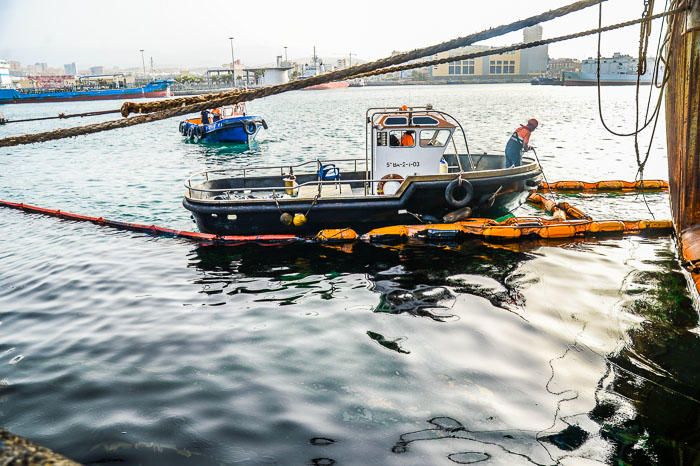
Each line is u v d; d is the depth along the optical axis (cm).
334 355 598
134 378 561
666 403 481
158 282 885
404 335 644
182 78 19562
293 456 427
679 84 786
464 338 628
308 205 1098
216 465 418
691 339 601
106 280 901
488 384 525
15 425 482
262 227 1120
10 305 802
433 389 519
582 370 544
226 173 2236
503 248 995
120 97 11944
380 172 1146
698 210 782
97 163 2681
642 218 1233
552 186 1562
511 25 452
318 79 398
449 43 439
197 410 496
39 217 1417
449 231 1062
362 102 9244
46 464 87
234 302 783
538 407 483
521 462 413
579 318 671
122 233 1222
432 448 432
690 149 764
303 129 4322
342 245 1063
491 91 14762
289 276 896
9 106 11594
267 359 595
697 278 706
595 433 444
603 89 15738
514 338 621
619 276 820
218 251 1056
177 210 1530
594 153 2488
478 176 1101
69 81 17912
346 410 489
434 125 1111
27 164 2694
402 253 993
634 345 593
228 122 3375
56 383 556
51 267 984
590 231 1050
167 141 3850
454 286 811
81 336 678
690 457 412
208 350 623
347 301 769
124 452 436
